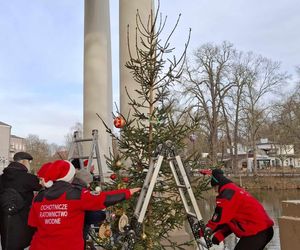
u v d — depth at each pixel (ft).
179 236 20.51
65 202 10.60
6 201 15.35
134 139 14.82
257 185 151.02
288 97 197.16
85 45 36.40
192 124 15.58
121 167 15.07
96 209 10.79
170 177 14.26
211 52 186.70
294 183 149.07
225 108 190.80
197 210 12.21
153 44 15.42
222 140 198.59
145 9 25.41
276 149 245.86
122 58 24.95
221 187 14.78
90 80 35.35
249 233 14.47
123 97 23.77
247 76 196.24
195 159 15.55
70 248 10.39
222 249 16.90
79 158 20.84
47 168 11.18
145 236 13.30
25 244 15.79
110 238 14.25
